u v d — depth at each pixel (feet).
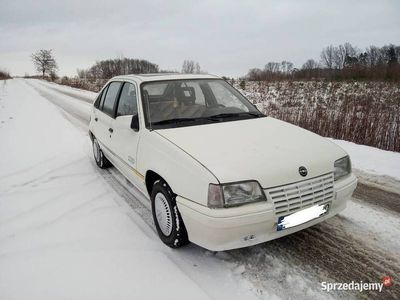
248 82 74.02
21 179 14.89
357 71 70.18
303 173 7.69
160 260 8.39
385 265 8.09
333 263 8.20
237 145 8.41
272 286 7.39
